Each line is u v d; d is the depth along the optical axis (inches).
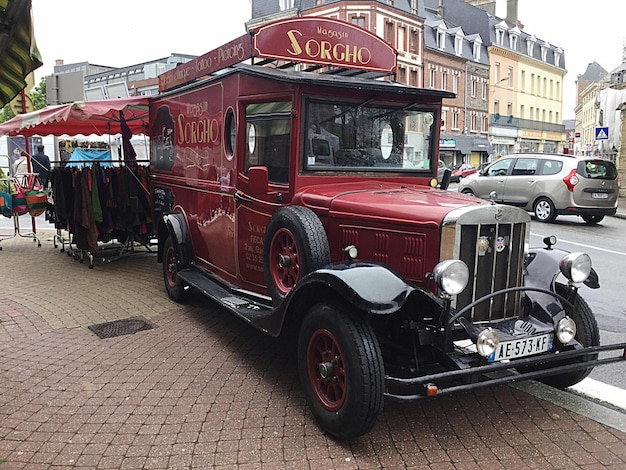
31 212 398.6
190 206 263.3
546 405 164.7
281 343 214.8
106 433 146.6
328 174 190.2
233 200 216.5
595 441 144.8
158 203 314.5
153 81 1701.5
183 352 204.7
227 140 220.7
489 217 151.6
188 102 260.4
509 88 2117.4
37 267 345.7
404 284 139.2
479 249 151.3
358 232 166.7
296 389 173.3
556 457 137.0
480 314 154.5
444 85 1791.3
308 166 186.5
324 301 148.2
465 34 2018.9
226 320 243.3
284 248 178.1
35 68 150.4
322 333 144.1
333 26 210.1
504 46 2095.2
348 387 134.6
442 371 146.7
